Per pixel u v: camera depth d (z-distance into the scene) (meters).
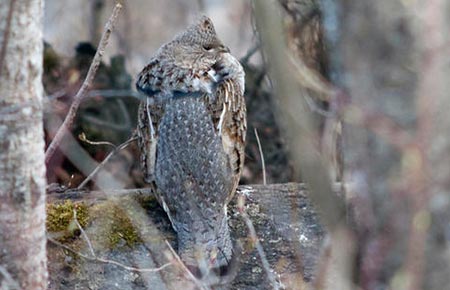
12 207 8.48
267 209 10.83
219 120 11.00
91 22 20.88
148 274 10.21
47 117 14.27
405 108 7.00
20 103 8.34
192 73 11.13
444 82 6.93
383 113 7.04
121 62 17.09
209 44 11.60
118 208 10.67
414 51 6.95
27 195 8.52
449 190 7.05
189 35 11.63
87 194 11.09
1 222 8.49
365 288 7.32
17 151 8.41
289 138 7.25
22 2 8.20
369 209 7.29
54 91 15.44
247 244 10.52
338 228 7.48
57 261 10.27
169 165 10.61
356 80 7.13
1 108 8.31
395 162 7.17
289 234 10.47
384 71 7.04
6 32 8.16
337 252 7.50
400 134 6.92
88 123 15.80
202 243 10.17
